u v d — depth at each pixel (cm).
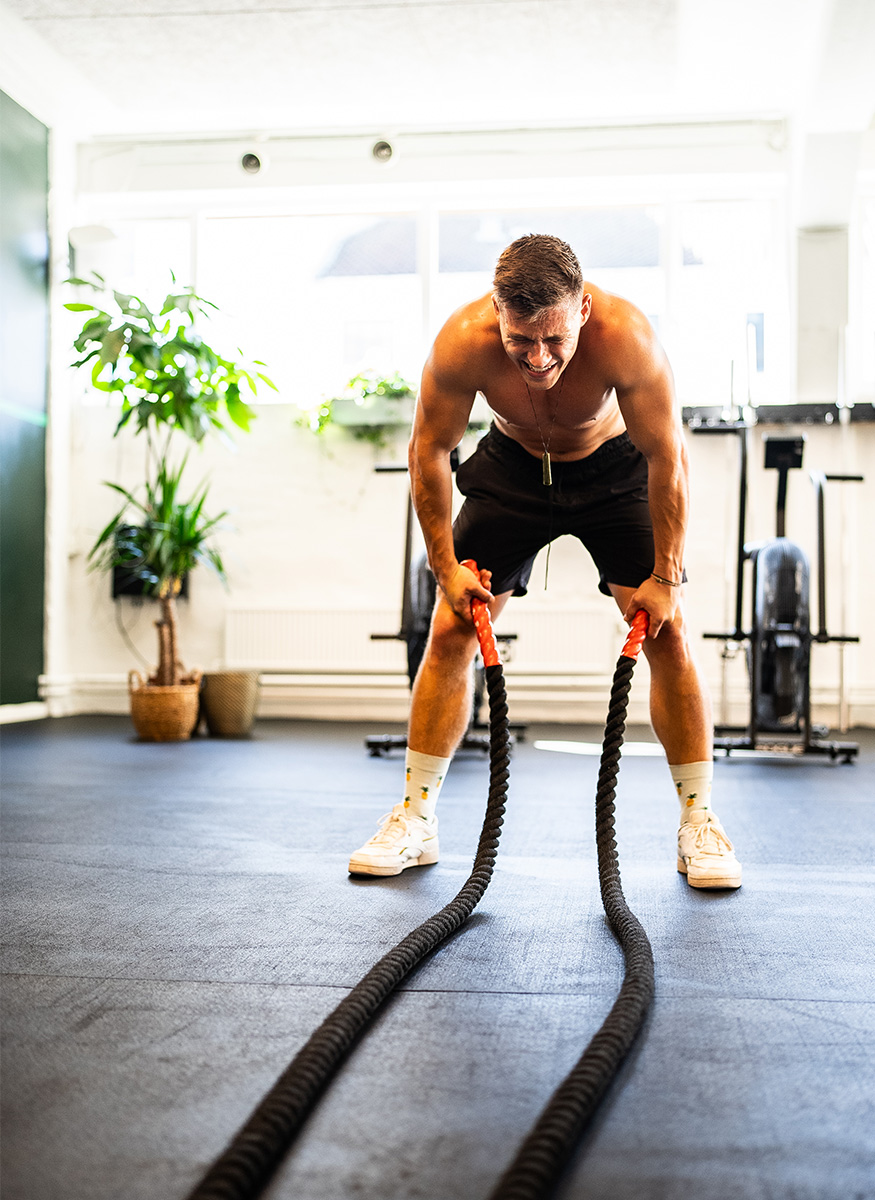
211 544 632
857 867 232
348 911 191
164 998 146
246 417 555
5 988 150
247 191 645
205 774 384
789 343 608
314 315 646
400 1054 126
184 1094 115
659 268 632
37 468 614
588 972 157
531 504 222
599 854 191
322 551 627
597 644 596
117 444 640
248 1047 129
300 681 614
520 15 516
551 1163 94
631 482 220
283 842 257
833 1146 105
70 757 433
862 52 496
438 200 641
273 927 181
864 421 577
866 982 153
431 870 226
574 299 170
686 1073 121
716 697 595
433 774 227
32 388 607
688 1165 101
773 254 624
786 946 171
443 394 201
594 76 573
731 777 389
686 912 192
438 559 211
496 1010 141
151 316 540
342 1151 103
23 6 515
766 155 612
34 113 605
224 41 545
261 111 621
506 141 628
